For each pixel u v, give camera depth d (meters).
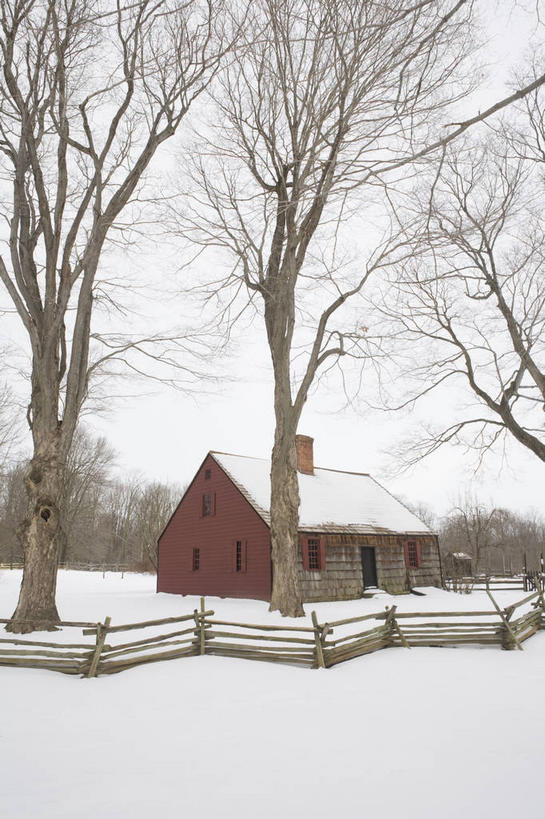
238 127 14.59
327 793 3.99
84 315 13.66
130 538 75.50
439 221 14.98
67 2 11.42
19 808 3.74
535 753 4.75
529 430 18.70
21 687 7.12
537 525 87.06
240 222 14.50
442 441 20.88
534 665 8.67
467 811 3.68
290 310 15.51
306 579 22.70
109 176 14.16
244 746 5.01
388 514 29.16
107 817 3.61
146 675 7.90
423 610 17.48
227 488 25.12
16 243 13.46
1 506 53.12
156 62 12.97
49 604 12.12
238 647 9.26
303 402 15.41
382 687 7.26
